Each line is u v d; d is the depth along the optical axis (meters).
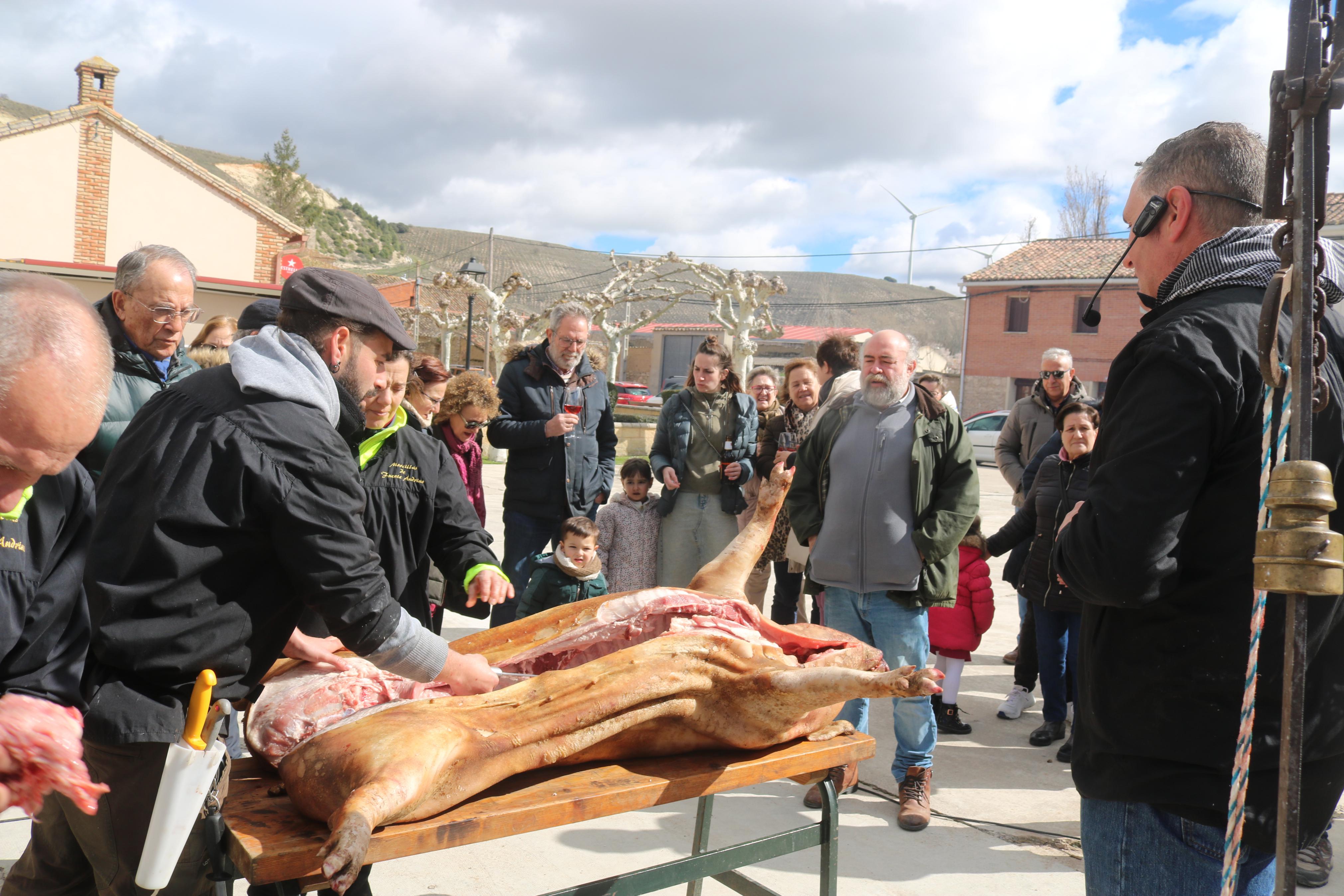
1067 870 3.41
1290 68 1.33
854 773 2.67
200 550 1.92
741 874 2.76
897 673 2.04
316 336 2.17
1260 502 1.59
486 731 2.03
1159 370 1.70
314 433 2.01
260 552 2.01
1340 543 1.26
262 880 1.72
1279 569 1.28
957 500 3.82
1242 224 1.86
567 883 3.16
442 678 2.27
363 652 2.10
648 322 30.62
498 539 9.45
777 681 2.25
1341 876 3.39
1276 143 1.44
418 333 33.78
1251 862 1.72
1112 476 1.71
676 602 2.84
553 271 150.25
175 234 21.62
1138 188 2.04
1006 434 6.67
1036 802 4.04
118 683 1.92
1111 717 1.79
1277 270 1.75
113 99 21.56
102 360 1.41
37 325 1.34
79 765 1.28
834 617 4.06
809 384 5.77
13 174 20.05
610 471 5.49
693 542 5.46
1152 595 1.66
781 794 4.09
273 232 22.61
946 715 4.92
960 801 4.03
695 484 5.45
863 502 3.91
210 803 1.78
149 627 1.90
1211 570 1.68
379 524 2.90
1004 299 30.61
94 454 3.44
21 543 1.67
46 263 15.82
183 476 1.92
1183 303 1.81
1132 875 1.79
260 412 1.98
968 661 5.66
